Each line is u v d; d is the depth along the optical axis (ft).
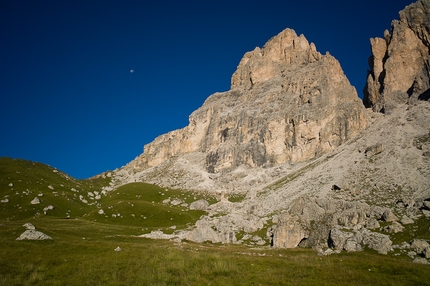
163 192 619.67
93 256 127.85
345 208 273.75
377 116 606.55
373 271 117.80
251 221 318.45
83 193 573.74
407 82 607.78
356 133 595.88
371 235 209.05
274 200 412.36
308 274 111.24
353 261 134.10
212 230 276.82
